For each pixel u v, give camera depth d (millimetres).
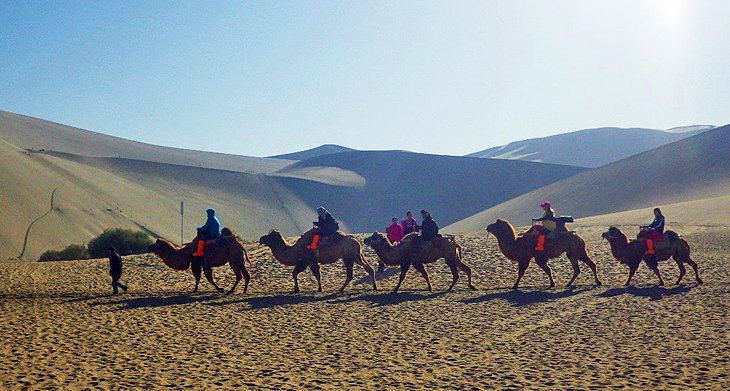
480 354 13141
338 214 156375
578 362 12305
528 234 22984
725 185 77562
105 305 19500
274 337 14961
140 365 12273
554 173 179375
